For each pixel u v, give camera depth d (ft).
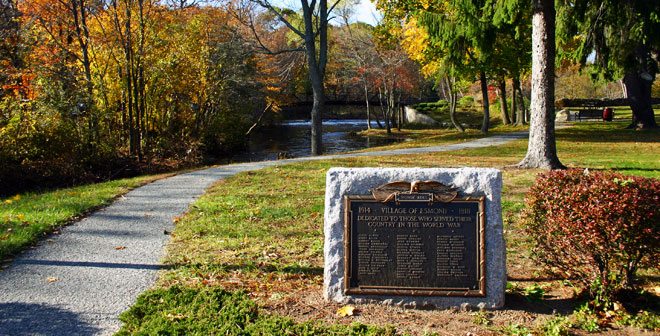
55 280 20.30
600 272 17.25
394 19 98.63
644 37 75.31
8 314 17.17
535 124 49.26
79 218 30.96
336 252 18.06
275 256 23.47
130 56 79.92
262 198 36.42
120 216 31.50
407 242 17.76
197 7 98.22
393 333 15.83
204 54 99.60
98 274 21.02
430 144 86.99
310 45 87.40
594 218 16.37
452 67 88.99
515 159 60.39
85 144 69.56
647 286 19.19
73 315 17.15
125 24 81.25
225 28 99.86
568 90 198.90
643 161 54.85
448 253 17.66
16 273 21.09
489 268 17.58
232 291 19.01
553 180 17.98
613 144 75.97
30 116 65.21
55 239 26.17
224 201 35.40
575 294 18.33
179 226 28.73
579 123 119.96
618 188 16.37
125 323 16.53
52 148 66.64
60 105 66.39
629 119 131.54
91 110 70.64
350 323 16.58
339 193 17.98
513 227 28.12
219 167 57.67
